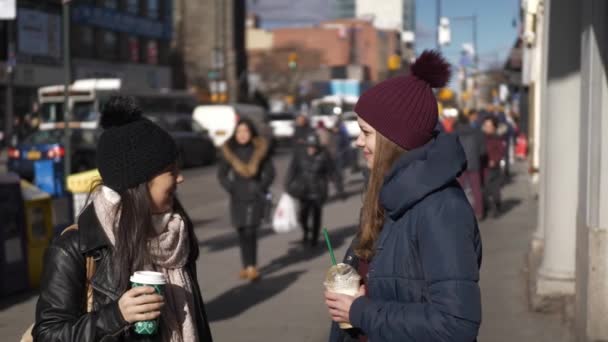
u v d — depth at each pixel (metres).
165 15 56.25
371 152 2.58
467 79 47.75
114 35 50.22
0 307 8.00
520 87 30.56
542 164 8.66
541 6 9.60
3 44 39.38
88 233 2.51
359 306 2.43
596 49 5.53
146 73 53.66
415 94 2.49
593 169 5.62
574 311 6.62
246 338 6.84
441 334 2.26
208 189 21.42
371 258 2.55
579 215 6.39
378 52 129.88
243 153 9.07
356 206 16.69
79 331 2.40
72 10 44.50
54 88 29.39
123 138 2.53
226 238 12.66
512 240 11.93
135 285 2.42
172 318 2.57
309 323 7.32
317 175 11.55
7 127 37.03
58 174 16.31
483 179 14.62
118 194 2.56
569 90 7.00
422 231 2.34
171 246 2.60
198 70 72.75
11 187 8.50
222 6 72.88
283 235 12.91
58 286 2.50
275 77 100.31
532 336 6.59
